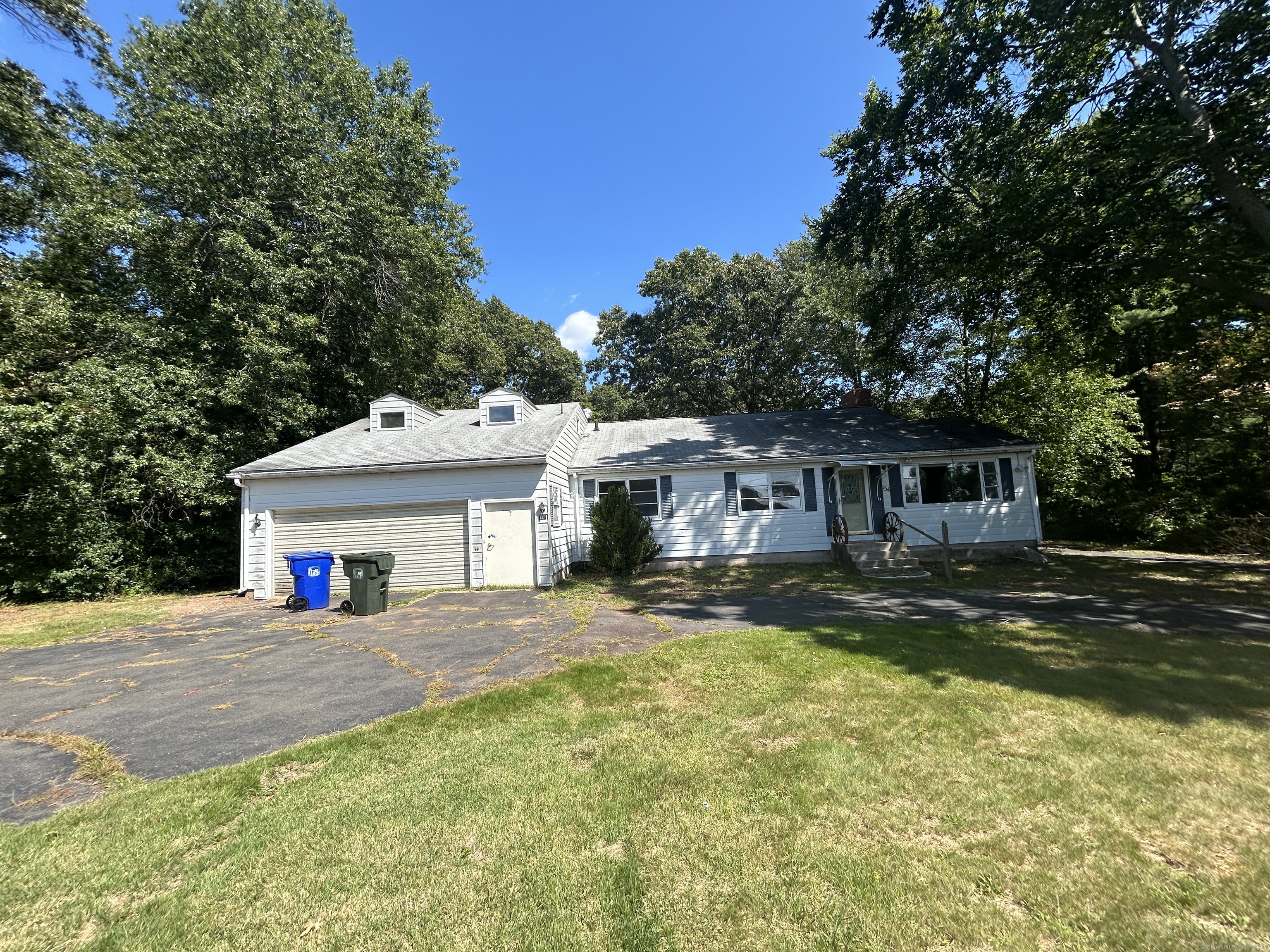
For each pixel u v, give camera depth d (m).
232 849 2.74
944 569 12.71
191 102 15.38
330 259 15.60
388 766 3.62
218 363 14.38
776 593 10.20
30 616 10.21
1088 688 4.64
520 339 36.38
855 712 4.27
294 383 15.23
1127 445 15.66
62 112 14.07
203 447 13.79
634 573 13.25
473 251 21.20
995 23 11.25
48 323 12.15
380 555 9.47
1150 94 10.20
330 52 16.95
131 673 6.05
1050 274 11.20
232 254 14.11
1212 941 2.04
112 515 13.45
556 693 4.93
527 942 2.11
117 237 13.34
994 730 3.89
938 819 2.86
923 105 12.59
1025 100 11.59
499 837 2.79
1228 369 14.10
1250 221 9.12
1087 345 13.34
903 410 22.95
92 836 2.87
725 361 31.17
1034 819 2.83
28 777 3.60
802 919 2.20
